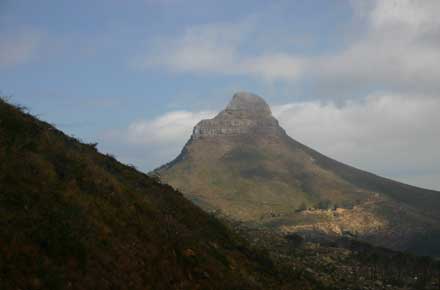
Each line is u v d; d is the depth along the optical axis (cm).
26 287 1137
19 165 1540
